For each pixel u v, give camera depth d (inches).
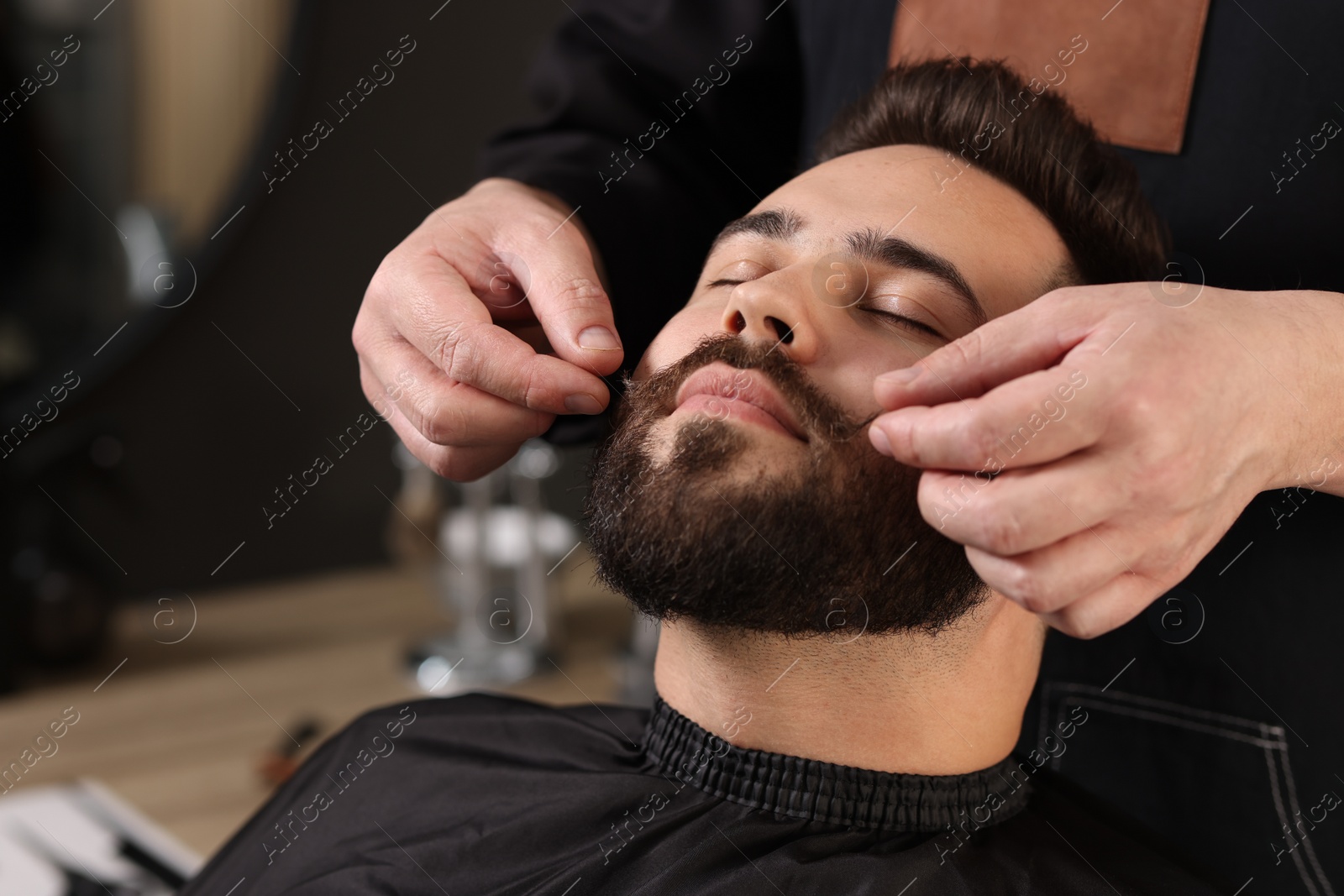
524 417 23.9
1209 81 28.5
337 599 65.5
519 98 74.5
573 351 23.2
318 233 68.0
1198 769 30.1
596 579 23.8
